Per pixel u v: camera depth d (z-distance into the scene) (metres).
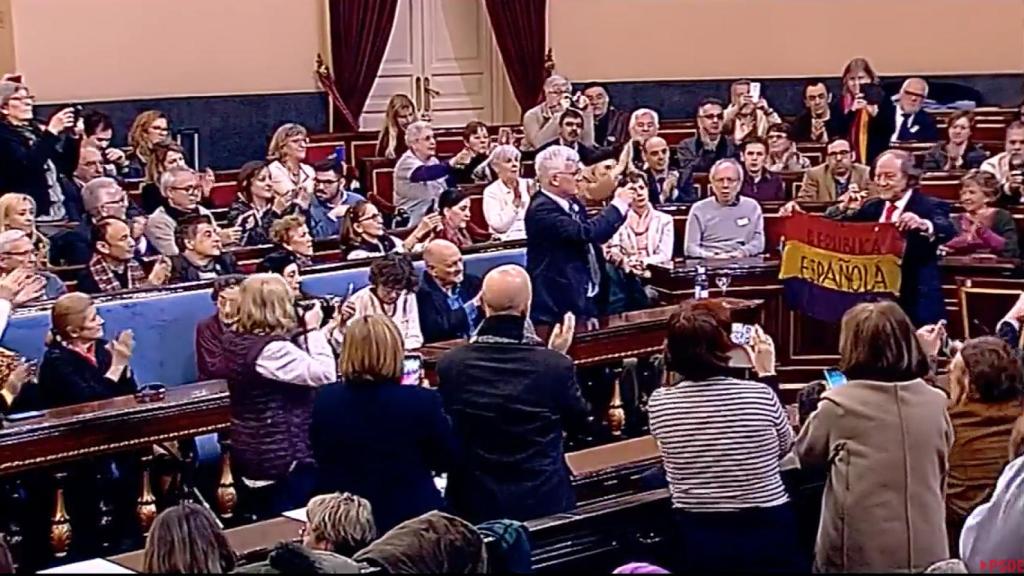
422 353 4.85
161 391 4.32
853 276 6.04
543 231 5.27
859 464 3.21
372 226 6.18
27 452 3.97
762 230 6.77
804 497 3.66
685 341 3.28
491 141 8.87
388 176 8.62
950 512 3.72
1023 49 11.59
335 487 3.49
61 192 6.64
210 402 4.26
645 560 3.49
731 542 3.20
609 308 5.78
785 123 9.65
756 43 11.57
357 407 3.47
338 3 10.48
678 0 11.40
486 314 3.75
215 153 9.98
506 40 11.19
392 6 10.75
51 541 4.09
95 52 9.44
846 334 3.32
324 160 7.98
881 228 5.97
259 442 4.27
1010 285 6.07
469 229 7.37
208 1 9.94
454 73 11.37
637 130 8.14
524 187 7.20
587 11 11.31
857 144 9.11
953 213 7.16
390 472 3.46
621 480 4.15
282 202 6.77
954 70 11.62
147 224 6.09
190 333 5.41
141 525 4.25
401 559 2.62
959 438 3.71
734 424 3.22
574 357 4.96
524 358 3.61
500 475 3.57
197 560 2.76
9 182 6.40
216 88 10.05
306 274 5.62
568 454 4.39
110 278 5.67
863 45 11.62
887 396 3.24
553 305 5.26
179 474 4.40
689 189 7.89
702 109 8.29
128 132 9.06
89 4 9.38
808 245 6.17
